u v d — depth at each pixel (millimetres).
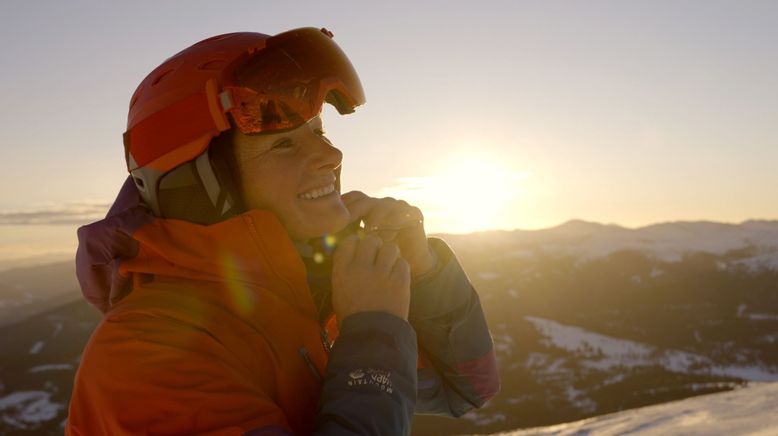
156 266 927
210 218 941
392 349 869
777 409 7438
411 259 1147
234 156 947
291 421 894
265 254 928
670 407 10312
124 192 1043
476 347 1210
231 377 801
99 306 1042
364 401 814
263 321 917
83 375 837
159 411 766
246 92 904
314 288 1063
